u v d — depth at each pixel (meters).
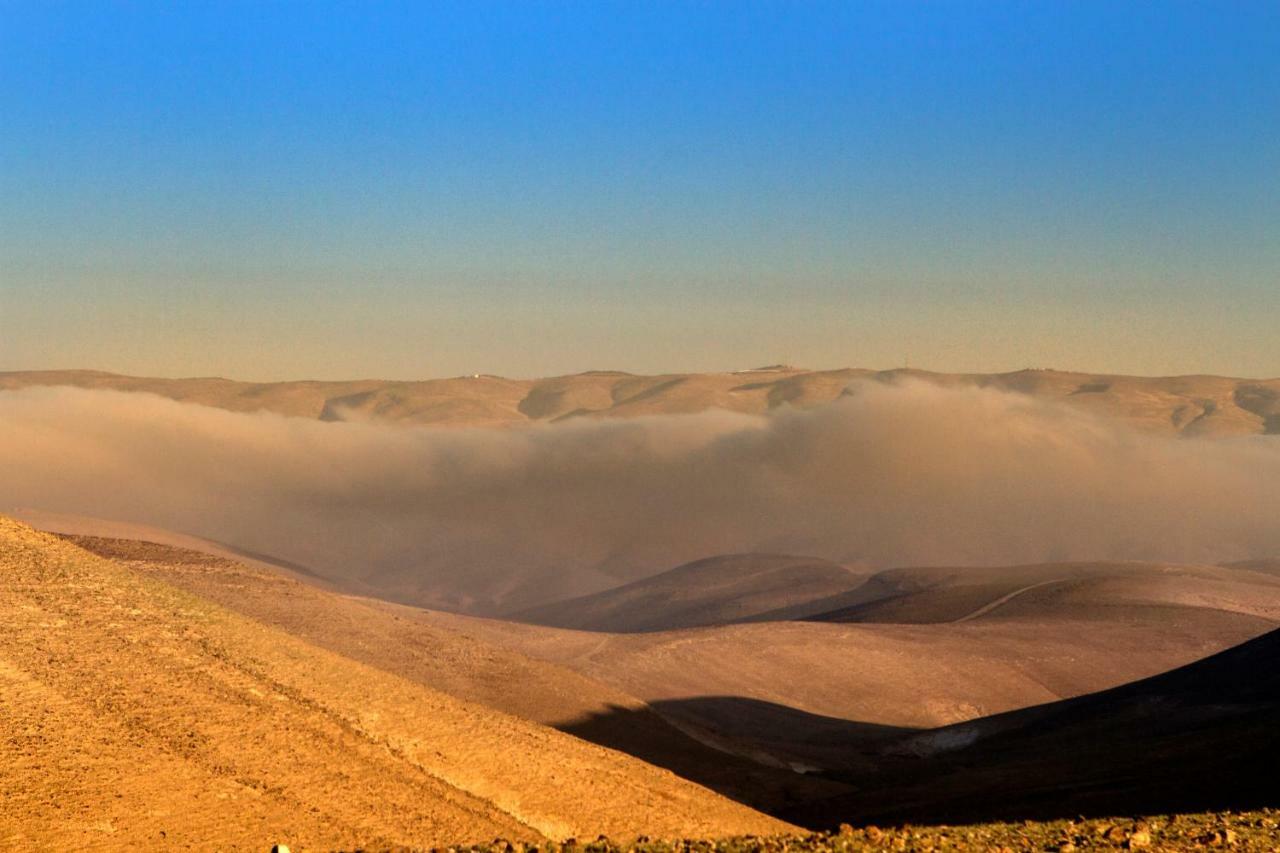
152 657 57.53
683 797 65.12
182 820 44.47
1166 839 40.19
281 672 60.84
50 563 65.00
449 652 99.50
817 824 78.44
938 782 94.19
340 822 48.00
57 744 46.78
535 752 63.25
